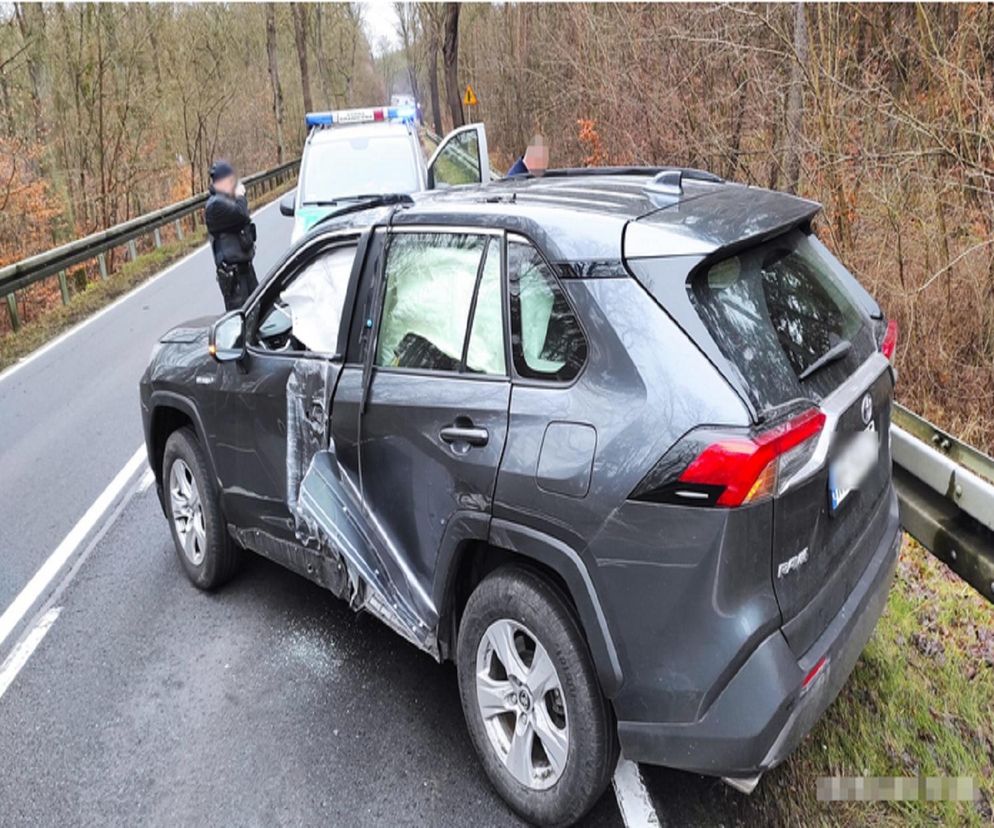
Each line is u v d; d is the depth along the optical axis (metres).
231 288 8.70
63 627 4.10
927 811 2.62
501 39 24.17
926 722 2.99
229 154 32.31
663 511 2.20
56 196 19.56
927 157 6.16
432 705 3.34
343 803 2.86
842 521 2.52
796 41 7.04
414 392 2.87
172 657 3.78
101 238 14.28
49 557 4.86
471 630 2.76
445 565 2.81
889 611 3.67
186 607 4.20
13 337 11.12
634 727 2.34
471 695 2.82
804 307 2.65
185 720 3.35
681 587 2.19
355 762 3.05
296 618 4.04
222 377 3.78
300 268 3.46
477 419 2.64
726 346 2.25
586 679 2.44
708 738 2.22
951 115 5.97
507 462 2.52
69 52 19.31
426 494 2.84
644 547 2.23
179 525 4.40
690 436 2.17
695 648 2.21
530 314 2.58
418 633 2.98
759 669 2.17
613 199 2.81
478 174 9.33
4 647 3.96
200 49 27.09
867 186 6.56
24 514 5.51
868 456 2.66
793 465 2.19
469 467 2.64
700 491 2.14
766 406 2.19
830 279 2.94
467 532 2.68
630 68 11.19
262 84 37.56
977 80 5.64
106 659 3.80
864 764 2.81
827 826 2.59
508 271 2.66
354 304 3.17
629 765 2.91
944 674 3.27
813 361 2.48
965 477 2.88
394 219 3.06
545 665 2.55
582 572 2.36
